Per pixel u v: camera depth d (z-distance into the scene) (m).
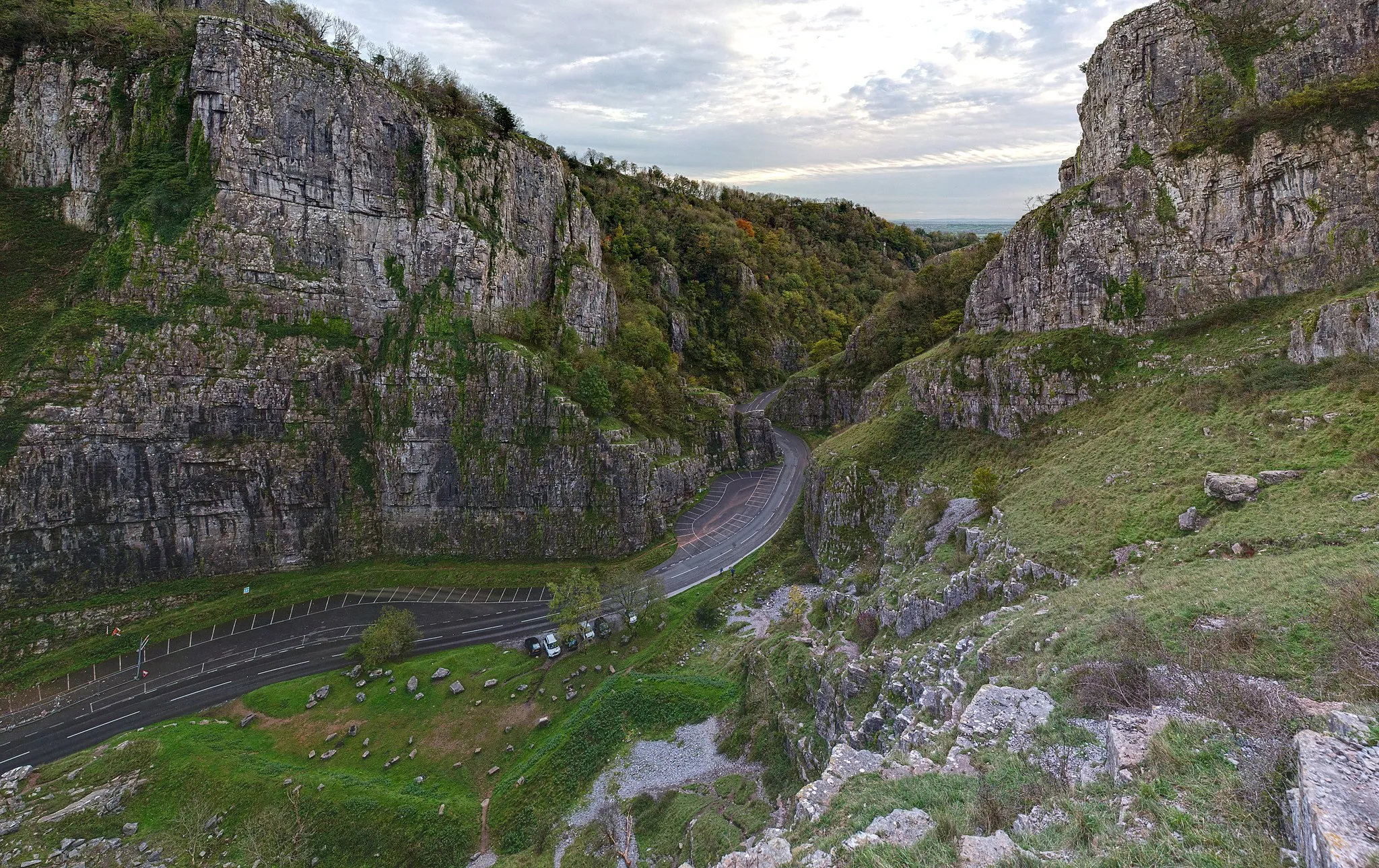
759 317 161.00
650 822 46.69
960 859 14.27
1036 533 41.12
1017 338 67.56
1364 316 39.94
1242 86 55.88
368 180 91.19
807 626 63.88
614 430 95.19
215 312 80.69
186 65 85.62
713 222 171.50
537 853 47.66
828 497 79.69
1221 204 54.03
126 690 62.22
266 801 50.16
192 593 75.81
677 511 105.50
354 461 88.31
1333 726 14.07
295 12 102.31
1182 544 32.59
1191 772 14.87
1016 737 20.72
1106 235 59.88
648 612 72.94
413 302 92.75
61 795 49.62
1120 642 22.98
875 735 32.53
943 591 42.84
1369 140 47.09
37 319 75.31
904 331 109.50
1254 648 19.78
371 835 48.91
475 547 89.94
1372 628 18.47
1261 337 48.28
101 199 83.19
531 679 64.38
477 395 91.62
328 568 84.25
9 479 68.00
